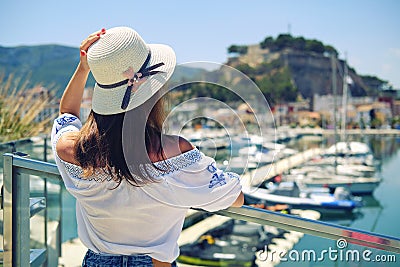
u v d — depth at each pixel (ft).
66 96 4.98
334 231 5.15
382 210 46.34
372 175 69.56
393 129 180.65
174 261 4.47
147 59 3.94
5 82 18.70
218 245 20.83
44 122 17.94
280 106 220.64
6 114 16.75
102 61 3.84
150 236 4.30
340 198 47.21
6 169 5.49
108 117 3.97
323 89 261.03
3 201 5.53
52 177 5.48
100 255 4.42
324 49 275.18
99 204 4.26
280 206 45.39
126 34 3.94
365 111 183.42
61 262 11.21
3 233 5.58
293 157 87.51
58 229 12.16
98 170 4.10
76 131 4.60
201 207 4.24
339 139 134.92
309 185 62.49
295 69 262.88
